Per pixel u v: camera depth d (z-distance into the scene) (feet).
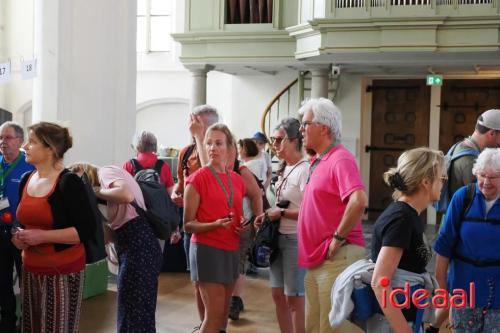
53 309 10.23
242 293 19.69
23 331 10.66
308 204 10.43
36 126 10.14
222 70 40.09
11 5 52.06
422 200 8.43
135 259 12.32
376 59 33.12
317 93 35.91
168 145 50.78
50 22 19.16
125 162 19.61
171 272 22.59
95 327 15.75
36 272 10.27
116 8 20.53
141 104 50.55
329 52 31.60
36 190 10.16
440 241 10.33
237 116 41.78
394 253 8.14
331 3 31.53
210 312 11.82
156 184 13.19
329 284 10.01
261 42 36.40
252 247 12.55
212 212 11.87
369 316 8.71
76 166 12.77
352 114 38.91
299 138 12.73
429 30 30.14
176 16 49.39
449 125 38.42
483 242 9.84
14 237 10.04
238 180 12.46
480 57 31.68
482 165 9.65
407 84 38.99
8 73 17.76
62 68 19.36
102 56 20.21
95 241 10.53
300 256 10.60
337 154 10.13
